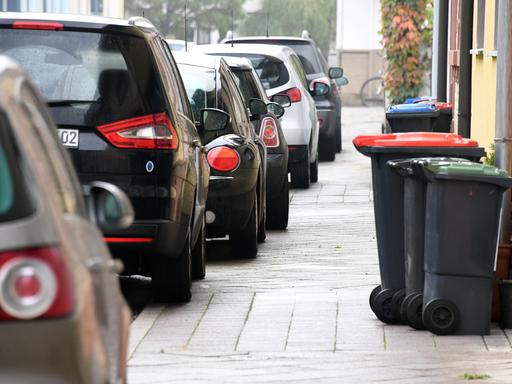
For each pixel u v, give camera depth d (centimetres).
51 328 1183
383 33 7519
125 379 1509
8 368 1177
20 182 1201
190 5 13162
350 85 13688
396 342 2367
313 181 5838
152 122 2562
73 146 2542
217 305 2747
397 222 2548
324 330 2477
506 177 2377
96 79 2564
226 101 3553
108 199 1450
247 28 15025
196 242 3069
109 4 11556
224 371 2120
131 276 3167
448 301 2422
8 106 1233
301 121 5444
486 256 2414
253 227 3472
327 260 3472
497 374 2116
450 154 2542
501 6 2641
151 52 2600
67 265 1205
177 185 2592
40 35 2581
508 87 2647
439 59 6162
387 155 2545
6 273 1173
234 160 3394
